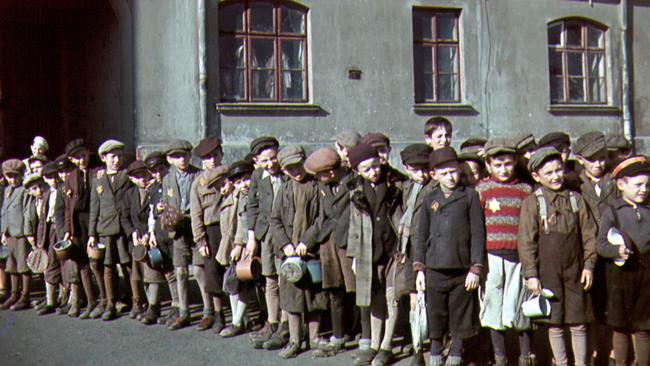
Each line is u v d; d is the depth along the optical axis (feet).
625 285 16.72
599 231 16.89
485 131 45.55
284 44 41.83
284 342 22.18
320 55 42.09
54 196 28.17
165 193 25.45
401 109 43.60
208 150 24.31
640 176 16.65
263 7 41.42
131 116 39.11
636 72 49.62
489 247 17.98
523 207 17.33
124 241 26.71
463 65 45.42
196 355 21.43
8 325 26.13
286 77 41.88
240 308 23.76
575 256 16.90
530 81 46.70
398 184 20.11
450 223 17.75
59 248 26.66
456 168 17.87
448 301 17.97
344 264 20.52
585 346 17.11
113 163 27.04
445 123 21.27
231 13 40.75
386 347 19.70
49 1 44.75
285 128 41.16
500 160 18.31
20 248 29.09
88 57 45.96
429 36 45.06
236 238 23.27
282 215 21.45
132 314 26.86
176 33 39.55
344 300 21.56
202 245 24.14
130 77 39.11
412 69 43.91
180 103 39.55
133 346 22.72
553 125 47.14
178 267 25.09
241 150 39.93
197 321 26.04
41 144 33.27
